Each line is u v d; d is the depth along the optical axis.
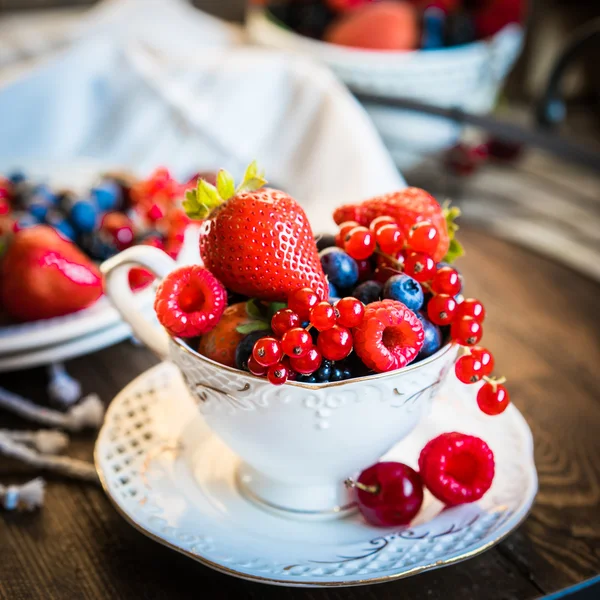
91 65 0.84
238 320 0.41
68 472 0.46
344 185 0.75
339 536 0.42
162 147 0.83
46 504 0.45
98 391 0.51
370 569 0.40
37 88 0.82
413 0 1.06
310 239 0.41
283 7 1.07
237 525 0.43
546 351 0.54
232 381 0.40
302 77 0.84
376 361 0.39
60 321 0.52
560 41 1.63
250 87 0.84
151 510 0.43
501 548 0.43
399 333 0.40
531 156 1.18
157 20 1.02
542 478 0.46
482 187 1.06
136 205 0.60
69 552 0.43
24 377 0.52
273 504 0.43
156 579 0.42
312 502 0.43
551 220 1.00
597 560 0.42
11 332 0.51
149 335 0.44
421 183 1.00
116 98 0.85
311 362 0.39
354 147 0.77
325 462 0.42
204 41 1.02
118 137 0.83
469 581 0.41
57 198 0.60
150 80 0.84
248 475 0.44
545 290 0.59
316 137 0.81
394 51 0.96
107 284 0.44
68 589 0.41
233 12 1.52
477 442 0.43
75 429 0.49
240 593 0.41
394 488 0.42
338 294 0.42
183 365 0.41
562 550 0.43
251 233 0.40
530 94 1.69
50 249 0.53
